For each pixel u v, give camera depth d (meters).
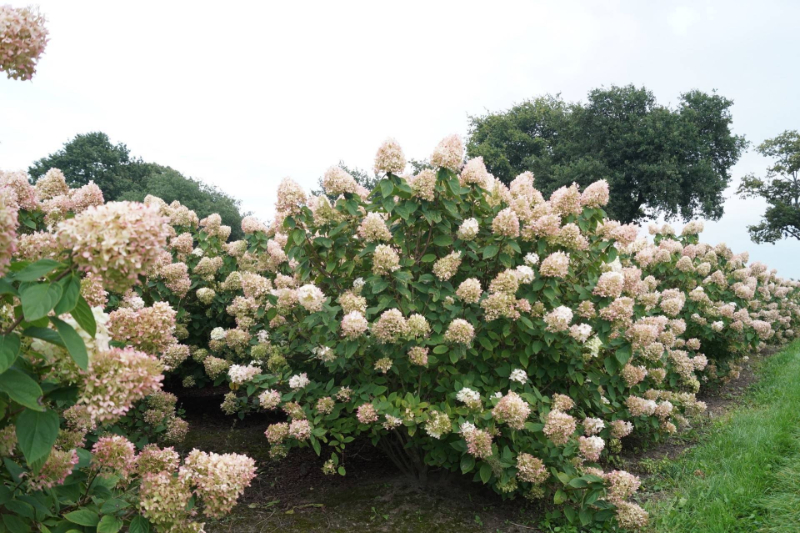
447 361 3.92
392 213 3.91
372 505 3.86
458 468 4.38
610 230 4.64
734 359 8.34
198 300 6.25
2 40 1.51
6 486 1.66
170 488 1.90
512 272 3.78
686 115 27.17
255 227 5.70
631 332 4.06
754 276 11.08
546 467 3.65
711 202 26.11
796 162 29.28
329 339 3.91
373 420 3.57
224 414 6.05
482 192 4.19
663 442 5.48
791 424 5.21
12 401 1.62
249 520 3.63
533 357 4.04
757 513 3.51
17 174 3.59
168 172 35.03
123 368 1.67
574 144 29.36
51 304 1.32
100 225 1.42
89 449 2.93
